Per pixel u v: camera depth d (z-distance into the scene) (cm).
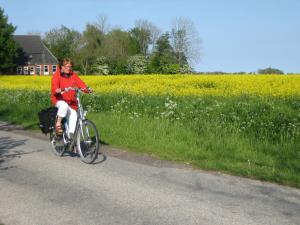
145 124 1102
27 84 3291
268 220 493
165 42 7900
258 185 638
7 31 7712
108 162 797
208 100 1521
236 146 882
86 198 575
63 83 815
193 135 978
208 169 741
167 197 578
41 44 9094
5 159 833
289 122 1030
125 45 8044
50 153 891
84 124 791
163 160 816
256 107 1253
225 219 495
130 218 500
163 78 2558
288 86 1898
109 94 1833
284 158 805
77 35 10044
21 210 529
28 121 1393
